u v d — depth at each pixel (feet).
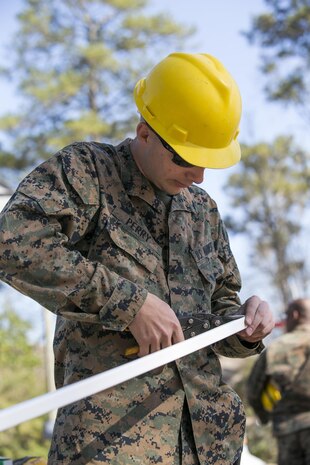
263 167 107.34
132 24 88.28
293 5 86.74
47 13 88.38
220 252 10.30
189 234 9.79
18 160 83.20
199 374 9.45
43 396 7.31
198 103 9.35
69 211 8.91
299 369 21.91
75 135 82.48
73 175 9.05
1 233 8.63
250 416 47.85
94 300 8.62
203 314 9.31
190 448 9.25
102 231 9.09
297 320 22.44
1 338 63.36
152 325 8.66
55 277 8.59
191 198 10.03
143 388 8.99
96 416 8.80
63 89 83.61
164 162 9.36
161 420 9.03
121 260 9.09
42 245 8.64
